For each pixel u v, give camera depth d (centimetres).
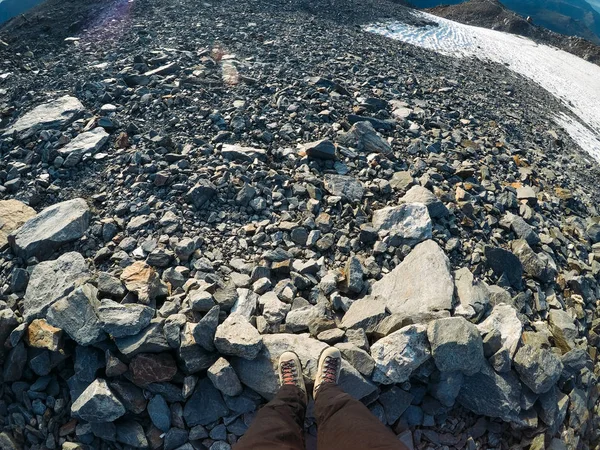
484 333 243
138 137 381
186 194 320
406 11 1380
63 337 230
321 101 461
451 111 553
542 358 237
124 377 222
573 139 742
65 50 608
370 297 259
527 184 442
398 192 357
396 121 466
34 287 254
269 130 405
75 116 407
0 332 229
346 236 311
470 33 1348
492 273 306
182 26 680
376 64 650
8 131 395
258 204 322
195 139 377
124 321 221
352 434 155
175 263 276
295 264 283
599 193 528
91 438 222
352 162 382
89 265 275
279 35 700
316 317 244
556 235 370
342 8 1151
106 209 317
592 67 1414
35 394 226
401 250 302
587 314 316
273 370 219
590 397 268
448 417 237
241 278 268
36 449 221
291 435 170
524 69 1191
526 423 232
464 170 399
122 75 479
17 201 319
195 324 224
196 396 220
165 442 216
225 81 485
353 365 222
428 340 229
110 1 792
